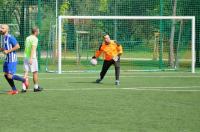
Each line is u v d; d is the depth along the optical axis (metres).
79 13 56.88
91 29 55.97
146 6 55.94
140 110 24.72
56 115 23.16
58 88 33.69
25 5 53.69
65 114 23.45
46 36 55.00
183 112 24.20
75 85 35.66
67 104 26.45
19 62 53.62
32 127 20.39
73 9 56.81
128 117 22.78
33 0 53.66
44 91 32.00
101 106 25.88
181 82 38.34
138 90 32.88
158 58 54.44
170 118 22.61
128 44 56.03
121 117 22.75
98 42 55.84
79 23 55.62
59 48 46.25
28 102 27.11
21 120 21.88
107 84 36.50
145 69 51.16
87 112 24.03
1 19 54.03
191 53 50.47
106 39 36.81
